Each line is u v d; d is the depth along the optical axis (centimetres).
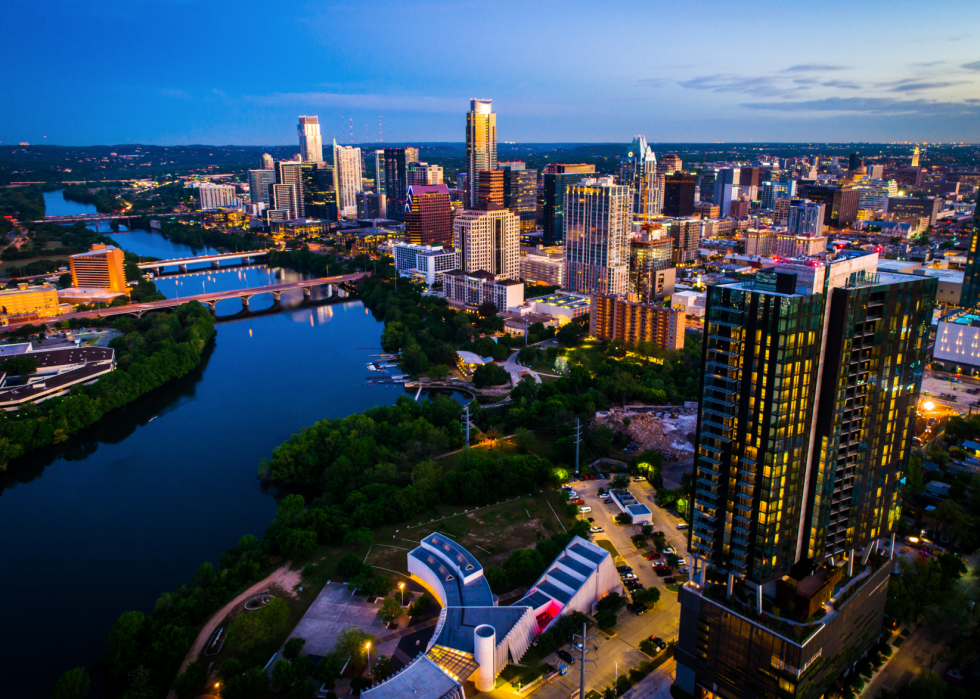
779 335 19738
